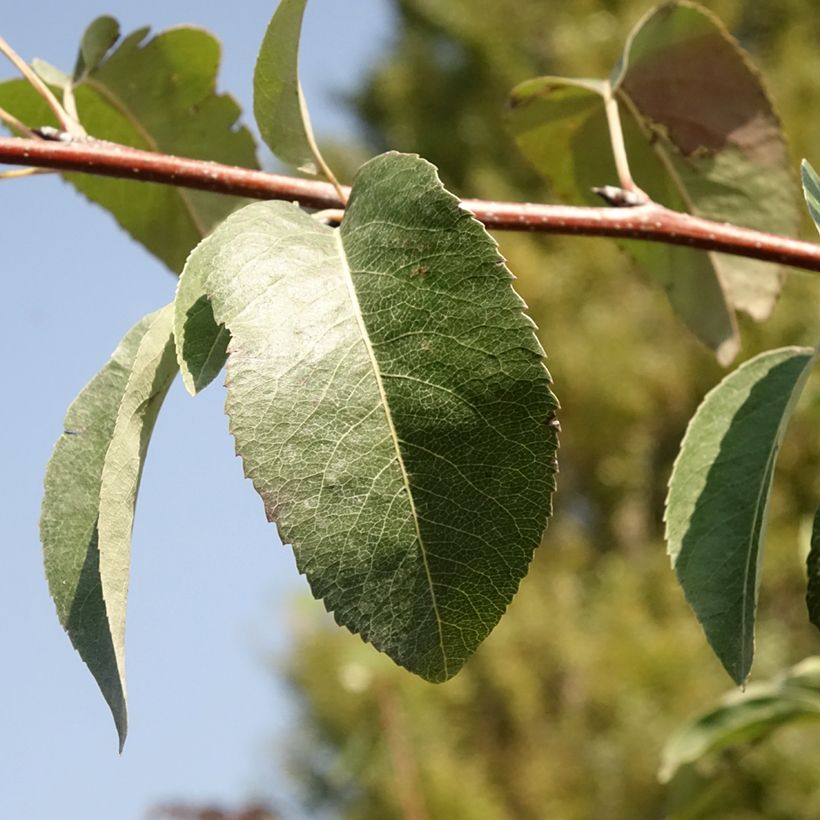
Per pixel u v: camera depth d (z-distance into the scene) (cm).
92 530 43
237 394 40
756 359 46
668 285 59
